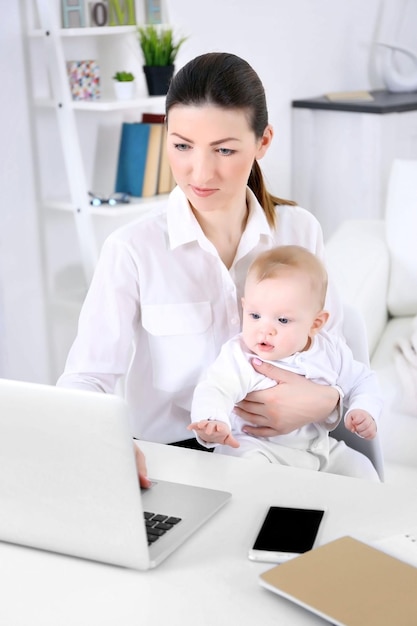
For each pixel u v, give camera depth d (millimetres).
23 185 3045
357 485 1237
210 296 1602
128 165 3178
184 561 1058
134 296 1577
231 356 1543
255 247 1637
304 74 4191
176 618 947
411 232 2785
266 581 975
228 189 1429
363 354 1694
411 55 4355
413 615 909
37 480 1051
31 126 3027
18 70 2951
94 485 1021
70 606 974
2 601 987
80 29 2889
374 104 3922
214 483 1252
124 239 1557
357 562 1007
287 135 4191
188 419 1660
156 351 1609
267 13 3916
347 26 4359
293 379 1541
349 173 4086
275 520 1132
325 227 4242
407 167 2830
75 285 3307
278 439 1582
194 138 1390
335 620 905
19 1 2914
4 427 1038
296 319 1511
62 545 1072
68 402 1007
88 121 3193
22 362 3170
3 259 3035
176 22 3494
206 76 1371
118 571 1042
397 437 2287
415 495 1208
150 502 1189
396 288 2824
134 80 3029
